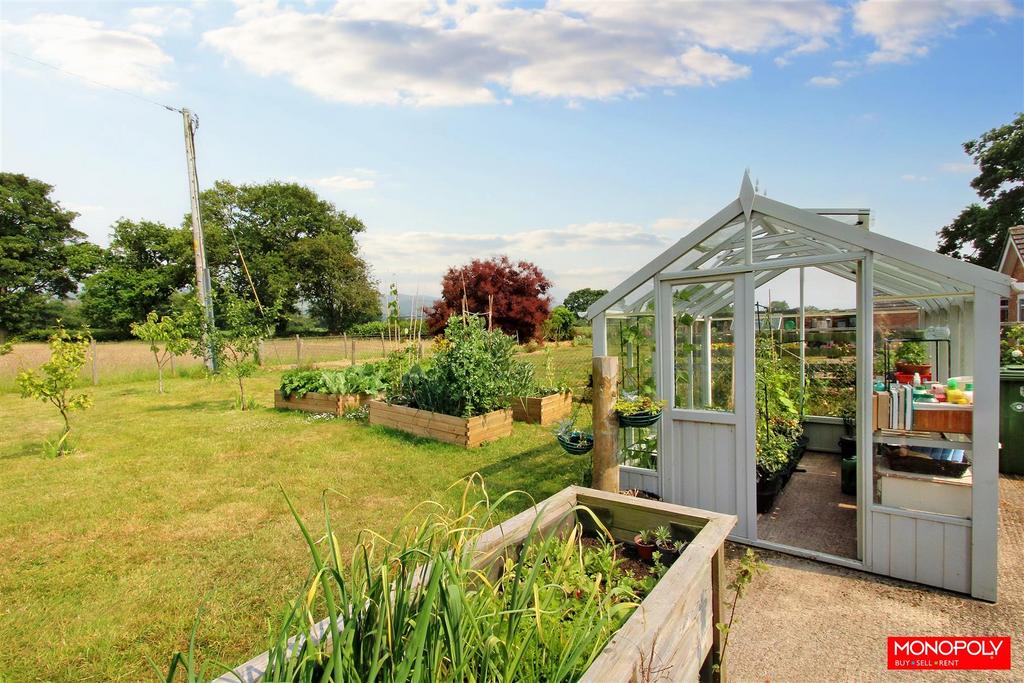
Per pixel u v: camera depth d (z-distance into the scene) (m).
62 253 36.12
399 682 1.23
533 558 2.38
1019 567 3.76
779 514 4.82
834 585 3.57
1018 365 6.55
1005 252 14.37
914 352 5.73
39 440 8.00
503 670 1.52
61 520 4.80
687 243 4.34
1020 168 21.94
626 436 5.02
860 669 2.74
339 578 1.42
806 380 7.12
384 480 5.88
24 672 2.71
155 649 2.91
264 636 3.01
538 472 6.05
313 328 41.72
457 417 7.46
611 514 2.88
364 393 9.91
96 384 14.11
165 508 5.10
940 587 3.47
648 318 4.89
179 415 9.95
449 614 1.39
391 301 11.14
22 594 3.50
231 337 10.80
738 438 4.18
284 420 9.39
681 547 2.55
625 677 1.42
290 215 40.78
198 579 3.69
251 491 5.58
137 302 35.69
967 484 3.43
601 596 2.07
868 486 3.69
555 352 20.77
